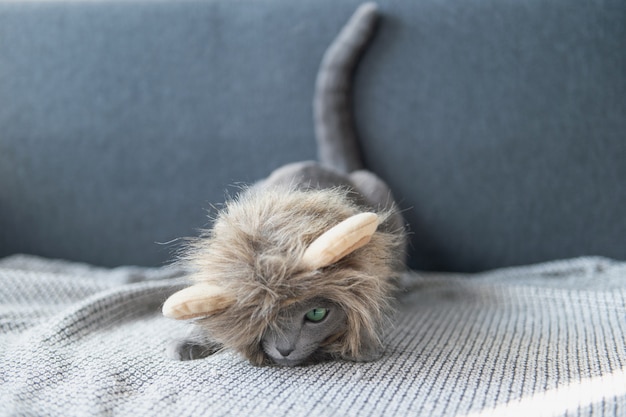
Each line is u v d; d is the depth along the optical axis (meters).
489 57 0.94
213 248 0.66
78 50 1.00
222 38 0.99
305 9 0.97
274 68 0.98
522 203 0.95
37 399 0.60
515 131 0.94
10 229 1.02
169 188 1.01
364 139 0.98
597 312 0.78
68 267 0.99
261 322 0.63
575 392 0.60
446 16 0.94
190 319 0.65
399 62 0.96
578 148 0.93
